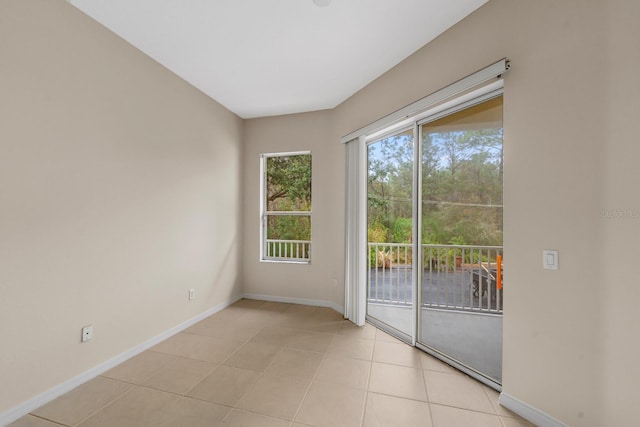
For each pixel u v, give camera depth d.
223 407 1.69
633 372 1.22
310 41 2.23
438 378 2.03
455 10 1.88
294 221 3.88
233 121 3.72
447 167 2.29
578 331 1.40
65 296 1.82
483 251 2.05
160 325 2.58
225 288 3.56
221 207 3.47
